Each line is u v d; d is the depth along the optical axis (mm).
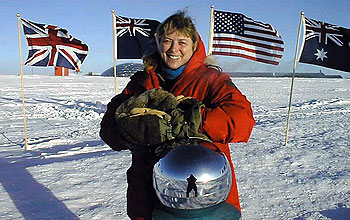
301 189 4492
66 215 3787
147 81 1627
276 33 7219
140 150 1349
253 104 16469
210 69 1467
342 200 4105
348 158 6059
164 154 1214
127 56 8336
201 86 1437
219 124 1221
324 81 42344
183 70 1494
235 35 7070
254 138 7938
